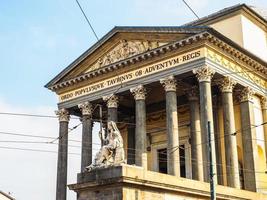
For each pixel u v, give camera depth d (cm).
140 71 4094
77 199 2272
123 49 4266
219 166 4000
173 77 3847
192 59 3744
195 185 2492
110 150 2284
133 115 4991
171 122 3750
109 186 2162
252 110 4038
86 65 4531
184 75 3831
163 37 3972
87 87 4516
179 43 3788
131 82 4131
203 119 3544
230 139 3697
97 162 2286
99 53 4431
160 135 4872
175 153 3659
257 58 4050
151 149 4916
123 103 4738
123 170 2127
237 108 4209
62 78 4700
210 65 3691
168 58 3919
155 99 4775
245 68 4059
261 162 4128
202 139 3494
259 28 4678
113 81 4294
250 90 4047
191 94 4162
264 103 4253
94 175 2223
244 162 3872
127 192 2130
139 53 4072
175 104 3809
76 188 2273
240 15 4425
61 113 4662
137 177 2173
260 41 4634
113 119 4203
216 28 4584
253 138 3931
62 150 4544
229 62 3909
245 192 2941
